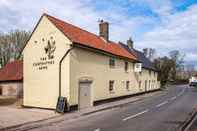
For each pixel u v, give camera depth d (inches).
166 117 705.6
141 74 1713.8
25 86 992.9
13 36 2226.9
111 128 558.6
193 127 557.3
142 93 1729.8
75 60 910.4
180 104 1045.2
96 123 630.5
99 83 1074.1
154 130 530.6
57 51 910.4
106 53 1120.2
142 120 659.4
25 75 995.3
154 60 3218.5
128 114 777.6
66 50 887.1
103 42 1264.8
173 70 3826.3
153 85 2100.1
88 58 992.2
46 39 944.3
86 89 973.8
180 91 2033.7
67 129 562.3
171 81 3651.6
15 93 1411.2
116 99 1248.8
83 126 593.9
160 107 946.1
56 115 781.9
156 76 2253.9
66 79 879.7
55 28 922.1
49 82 925.8
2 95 1456.7
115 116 743.7
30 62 984.3
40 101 946.1
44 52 947.3
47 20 947.3
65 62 886.4
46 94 930.7
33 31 980.6
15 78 1411.2
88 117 745.0
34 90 966.4
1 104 1097.4
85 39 1040.2
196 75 4542.3
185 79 4183.1
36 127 599.5
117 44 1566.2
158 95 1605.6
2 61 2199.8
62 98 846.5
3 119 703.1
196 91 2004.2
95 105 1031.0
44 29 952.9
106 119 692.1
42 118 725.3
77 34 1023.6
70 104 868.0
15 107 992.9
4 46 2206.0
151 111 836.6
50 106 915.4
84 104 955.3
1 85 1467.8
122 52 1413.6
